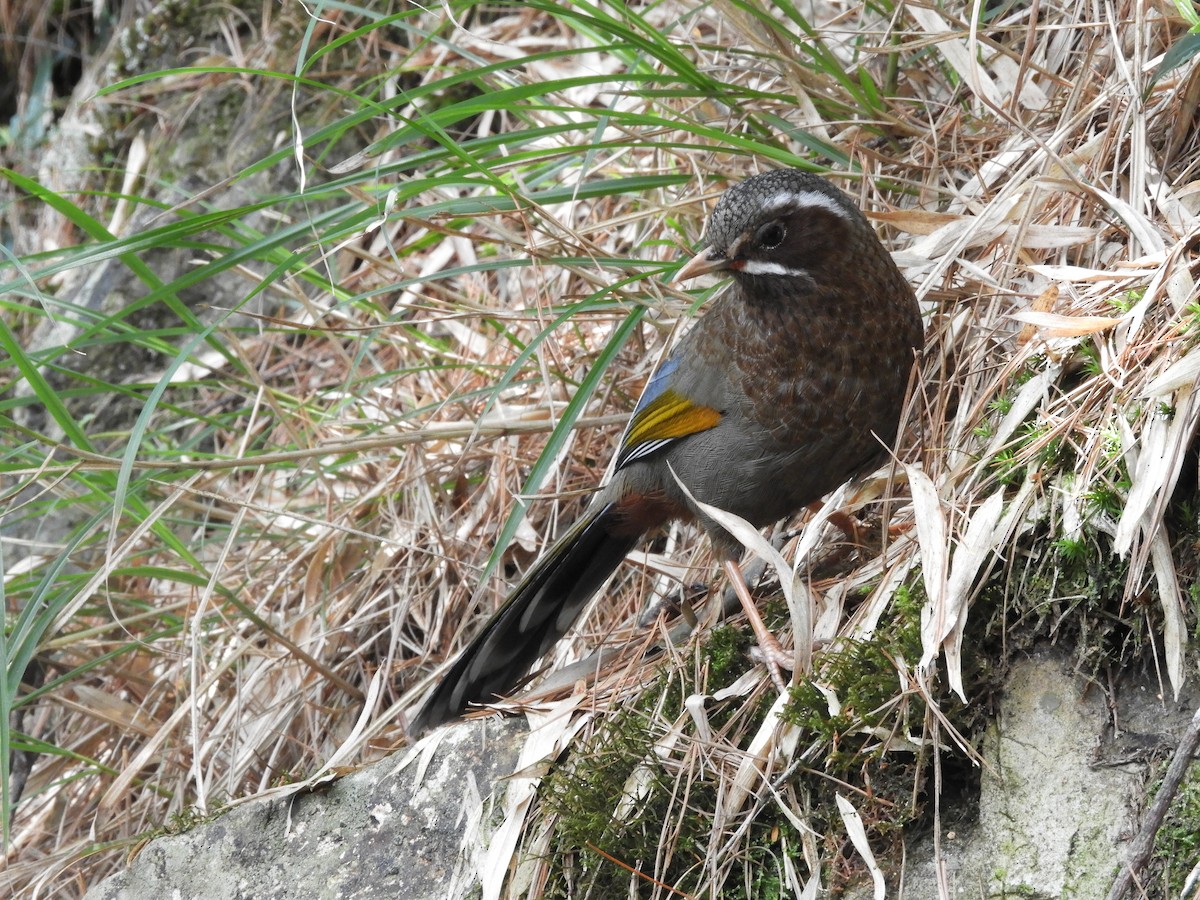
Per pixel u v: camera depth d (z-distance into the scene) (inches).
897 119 388.5
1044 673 268.8
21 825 443.2
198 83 629.0
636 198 467.2
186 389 549.3
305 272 437.1
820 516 332.5
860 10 431.2
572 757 308.3
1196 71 325.4
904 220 357.4
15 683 323.6
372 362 502.0
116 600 449.4
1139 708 256.8
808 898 259.8
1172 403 260.4
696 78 382.9
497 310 409.4
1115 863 241.6
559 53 379.6
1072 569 268.5
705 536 382.3
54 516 517.3
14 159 701.9
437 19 553.6
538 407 426.3
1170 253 284.2
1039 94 372.2
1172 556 260.7
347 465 463.2
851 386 322.7
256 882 334.0
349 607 429.7
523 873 298.2
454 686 353.7
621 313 411.5
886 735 268.1
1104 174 338.0
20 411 571.2
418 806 325.7
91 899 351.6
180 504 450.9
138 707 435.2
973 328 336.5
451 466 435.5
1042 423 288.4
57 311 592.1
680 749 293.9
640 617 366.6
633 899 281.9
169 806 416.2
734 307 334.3
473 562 423.8
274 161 361.1
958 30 384.2
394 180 512.7
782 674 298.5
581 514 422.9
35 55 711.7
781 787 275.1
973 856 258.8
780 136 418.0
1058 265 331.6
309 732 414.9
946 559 273.4
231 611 444.1
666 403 343.0
